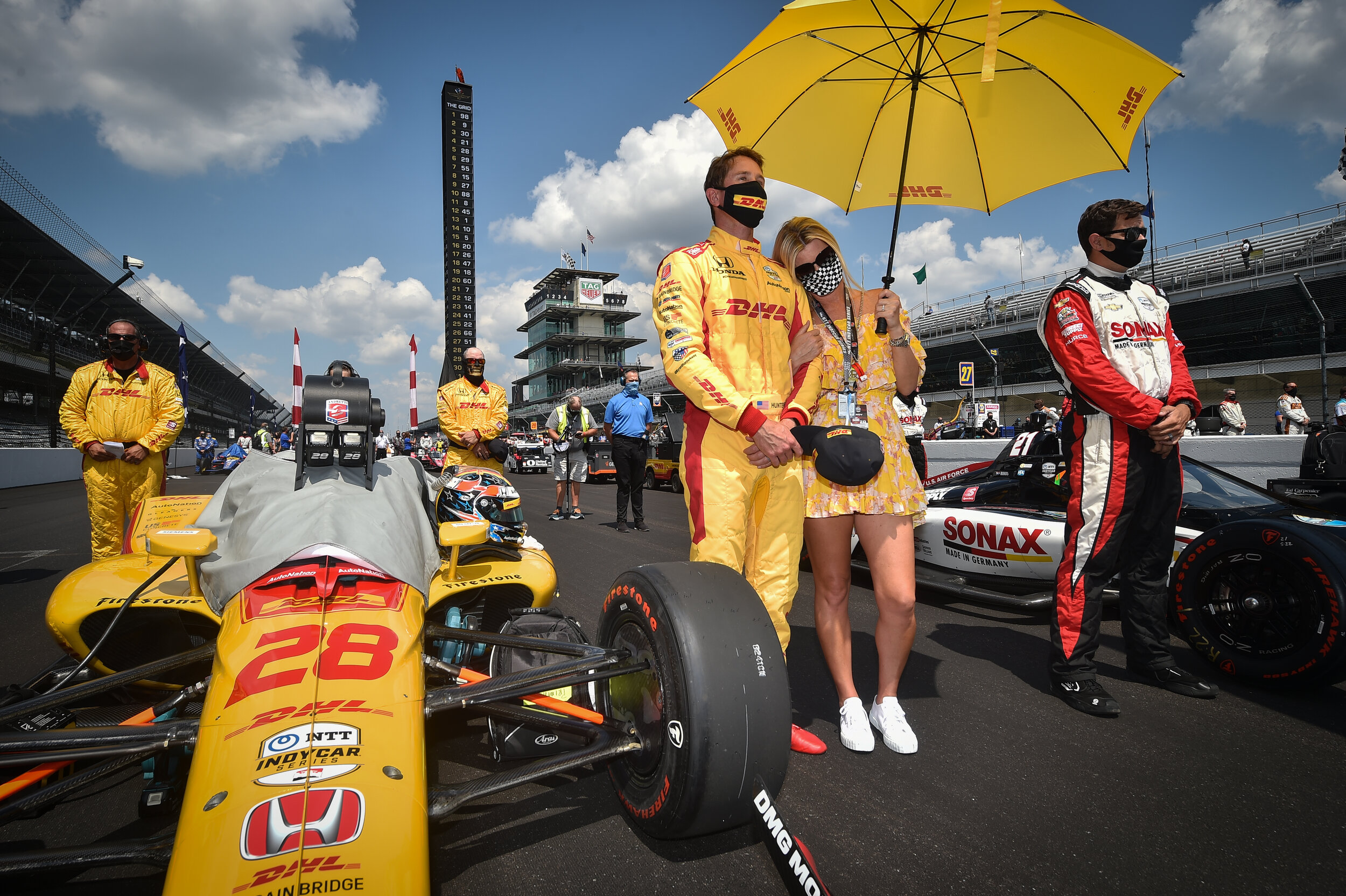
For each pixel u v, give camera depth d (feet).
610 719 6.55
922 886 5.61
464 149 504.84
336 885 3.79
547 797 7.10
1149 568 10.04
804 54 7.89
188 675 8.64
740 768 5.21
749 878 5.75
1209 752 8.01
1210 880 5.67
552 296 370.73
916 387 8.43
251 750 4.42
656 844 6.25
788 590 7.36
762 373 7.14
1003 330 120.16
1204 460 27.02
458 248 498.69
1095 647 9.46
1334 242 88.58
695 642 5.31
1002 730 8.66
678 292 6.82
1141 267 110.52
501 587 9.61
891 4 7.37
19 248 87.56
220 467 90.84
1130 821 6.56
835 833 6.39
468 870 5.85
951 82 8.09
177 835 4.09
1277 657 9.58
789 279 7.72
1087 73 7.66
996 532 14.43
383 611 5.80
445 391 18.95
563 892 5.57
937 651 11.91
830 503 7.93
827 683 10.44
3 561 22.17
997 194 8.75
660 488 50.72
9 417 100.22
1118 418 9.17
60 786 5.26
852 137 8.63
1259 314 102.83
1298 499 12.60
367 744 4.54
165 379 15.88
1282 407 45.93
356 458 7.23
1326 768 7.59
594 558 20.81
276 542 6.12
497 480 10.18
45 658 11.91
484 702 5.44
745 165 7.14
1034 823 6.54
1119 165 8.20
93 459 15.21
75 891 5.62
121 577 8.43
